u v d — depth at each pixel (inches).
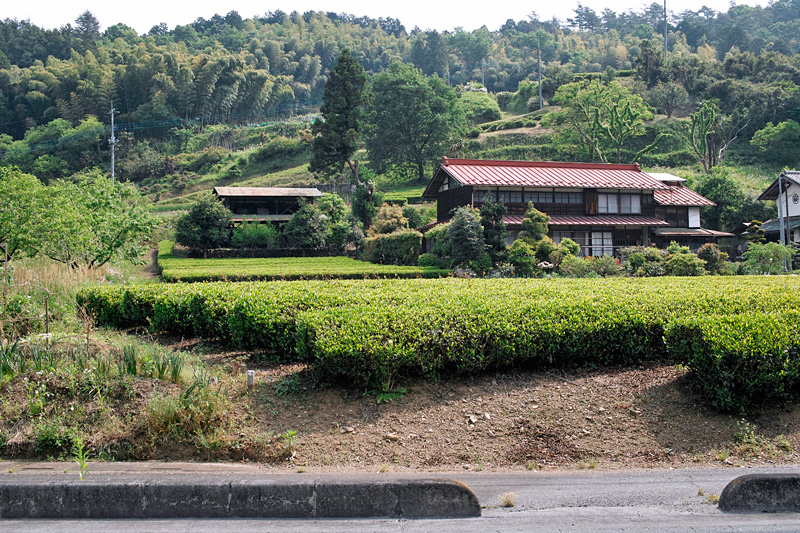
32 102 3951.8
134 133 3806.6
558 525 190.1
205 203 1469.0
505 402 287.4
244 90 4525.1
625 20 6904.5
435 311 335.0
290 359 343.6
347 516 198.7
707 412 283.3
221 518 198.1
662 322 349.1
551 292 448.8
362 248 1421.0
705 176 1882.4
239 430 249.9
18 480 205.9
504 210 1177.4
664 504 207.3
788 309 345.1
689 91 3063.5
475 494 213.3
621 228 1478.8
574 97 2454.5
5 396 259.3
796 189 1571.1
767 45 4643.2
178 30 5925.2
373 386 288.5
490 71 5280.5
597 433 264.8
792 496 206.4
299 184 2495.1
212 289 431.8
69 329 409.1
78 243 717.3
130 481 203.0
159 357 291.9
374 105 2536.9
